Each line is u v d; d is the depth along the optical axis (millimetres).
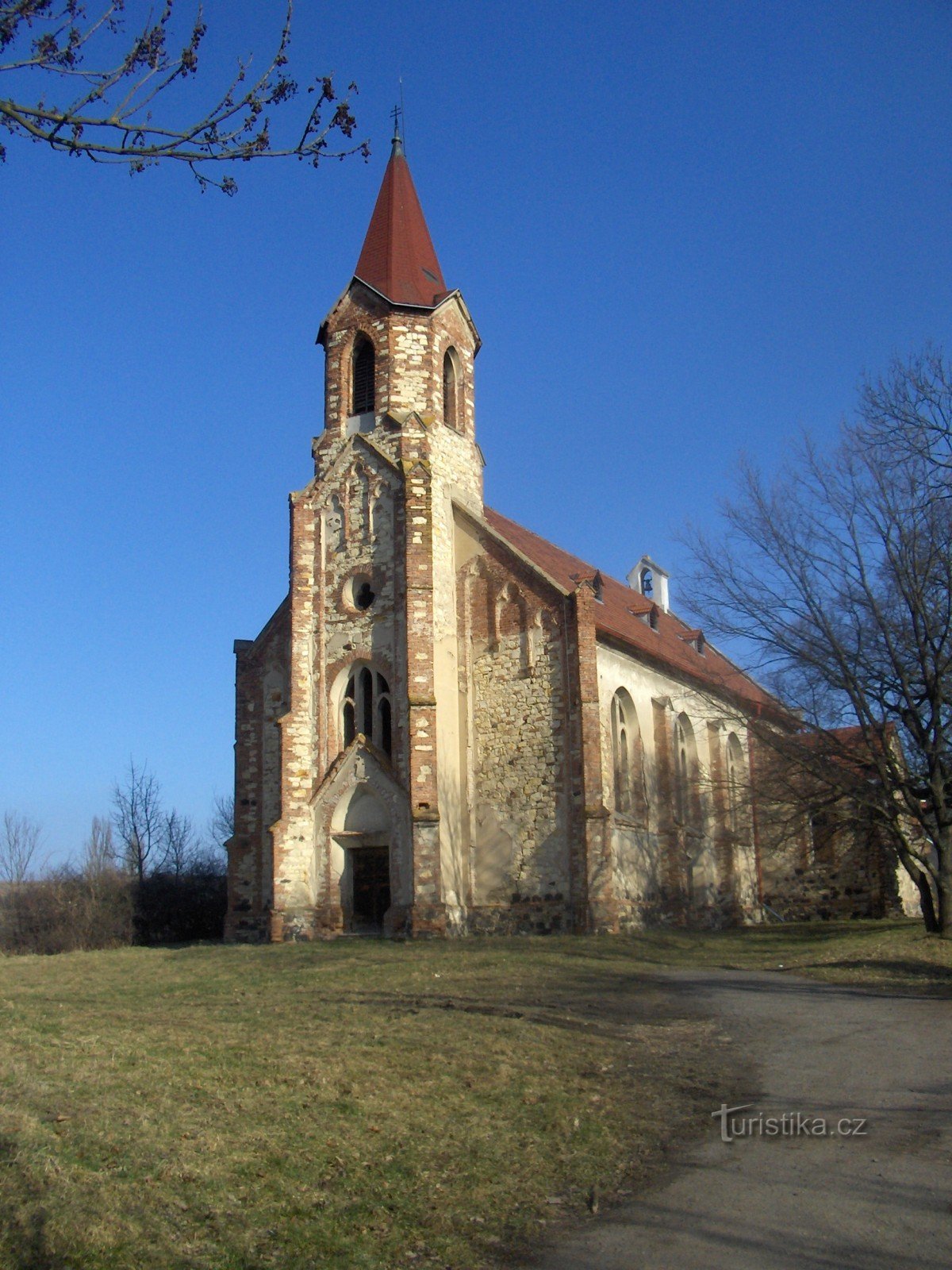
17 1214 9234
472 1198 10680
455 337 42625
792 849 55875
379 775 37188
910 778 32938
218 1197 10242
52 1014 19828
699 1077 15281
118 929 47781
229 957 31672
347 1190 10742
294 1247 9438
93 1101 12703
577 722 37406
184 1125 12016
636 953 31266
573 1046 17062
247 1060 15203
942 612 31469
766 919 55531
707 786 49844
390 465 39562
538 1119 13125
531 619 38969
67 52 9680
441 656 38562
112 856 54562
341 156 10812
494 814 38375
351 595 39594
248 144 10344
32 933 47562
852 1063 15742
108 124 9844
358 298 41875
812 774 33781
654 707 46156
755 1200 10344
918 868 32812
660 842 44938
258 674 43219
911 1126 12391
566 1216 10344
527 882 37406
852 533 32156
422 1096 13781
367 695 39125
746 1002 22047
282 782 38250
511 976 25109
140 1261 8898
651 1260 9148
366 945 33656
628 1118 13344
